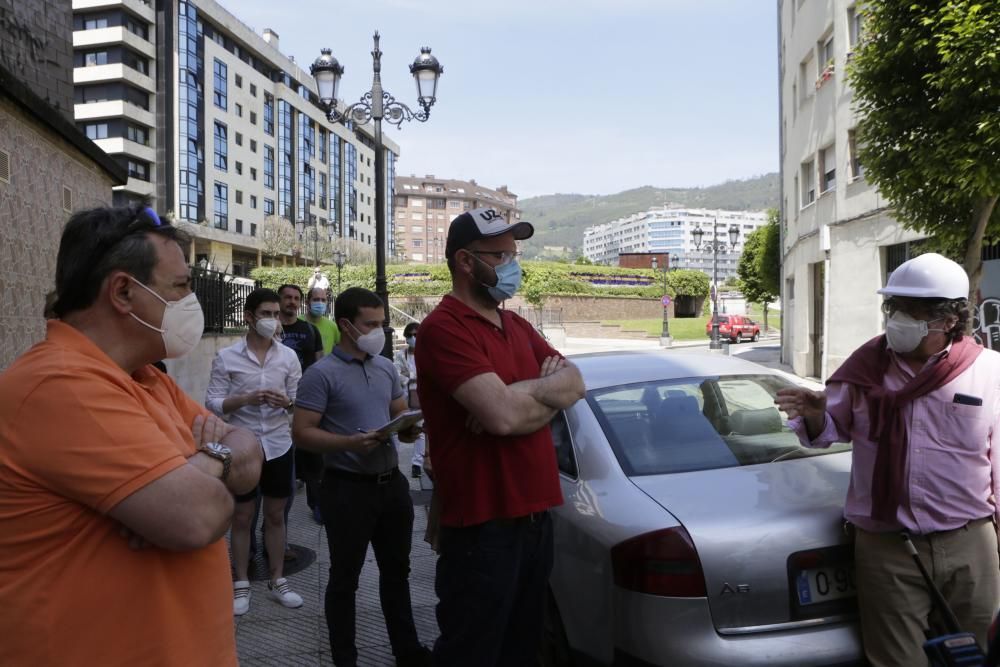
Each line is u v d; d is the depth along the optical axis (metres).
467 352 2.48
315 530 6.39
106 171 8.09
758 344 44.31
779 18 25.67
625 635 2.89
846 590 2.90
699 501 3.02
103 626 1.49
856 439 2.82
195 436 1.83
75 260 1.64
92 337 1.66
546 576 2.71
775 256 40.66
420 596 4.85
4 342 5.76
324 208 95.25
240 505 4.66
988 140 7.20
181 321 1.70
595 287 58.19
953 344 2.71
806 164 21.45
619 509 3.09
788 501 3.03
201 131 67.62
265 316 4.89
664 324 39.97
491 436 2.53
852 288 17.20
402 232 155.50
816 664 2.78
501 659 2.76
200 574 1.65
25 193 6.18
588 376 4.06
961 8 7.32
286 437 4.88
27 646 1.46
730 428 3.67
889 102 8.34
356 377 3.97
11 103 5.83
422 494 7.64
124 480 1.46
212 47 69.62
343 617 3.76
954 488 2.64
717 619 2.76
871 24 8.42
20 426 1.47
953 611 2.73
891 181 8.47
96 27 60.78
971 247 8.23
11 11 7.03
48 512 1.47
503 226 2.64
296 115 86.88
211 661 1.66
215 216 70.00
